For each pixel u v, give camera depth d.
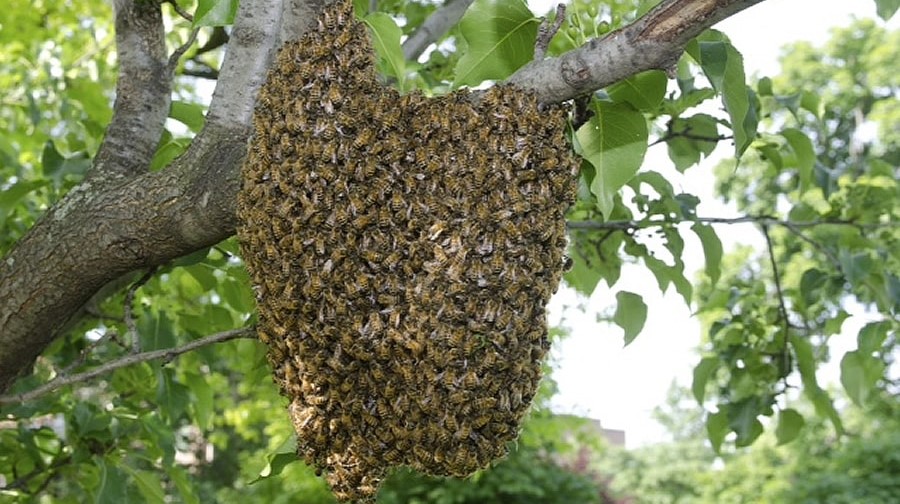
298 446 2.47
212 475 17.44
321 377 2.31
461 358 2.21
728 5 2.17
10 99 6.36
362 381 2.28
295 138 2.30
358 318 2.24
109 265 2.88
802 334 5.29
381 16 2.78
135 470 4.19
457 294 2.20
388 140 2.26
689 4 2.20
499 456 2.37
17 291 2.95
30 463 4.59
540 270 2.27
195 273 3.91
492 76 2.69
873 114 21.67
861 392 4.59
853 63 23.95
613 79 2.31
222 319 4.50
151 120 3.16
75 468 4.44
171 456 4.23
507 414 2.29
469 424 2.26
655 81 2.63
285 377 2.40
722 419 4.91
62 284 2.93
